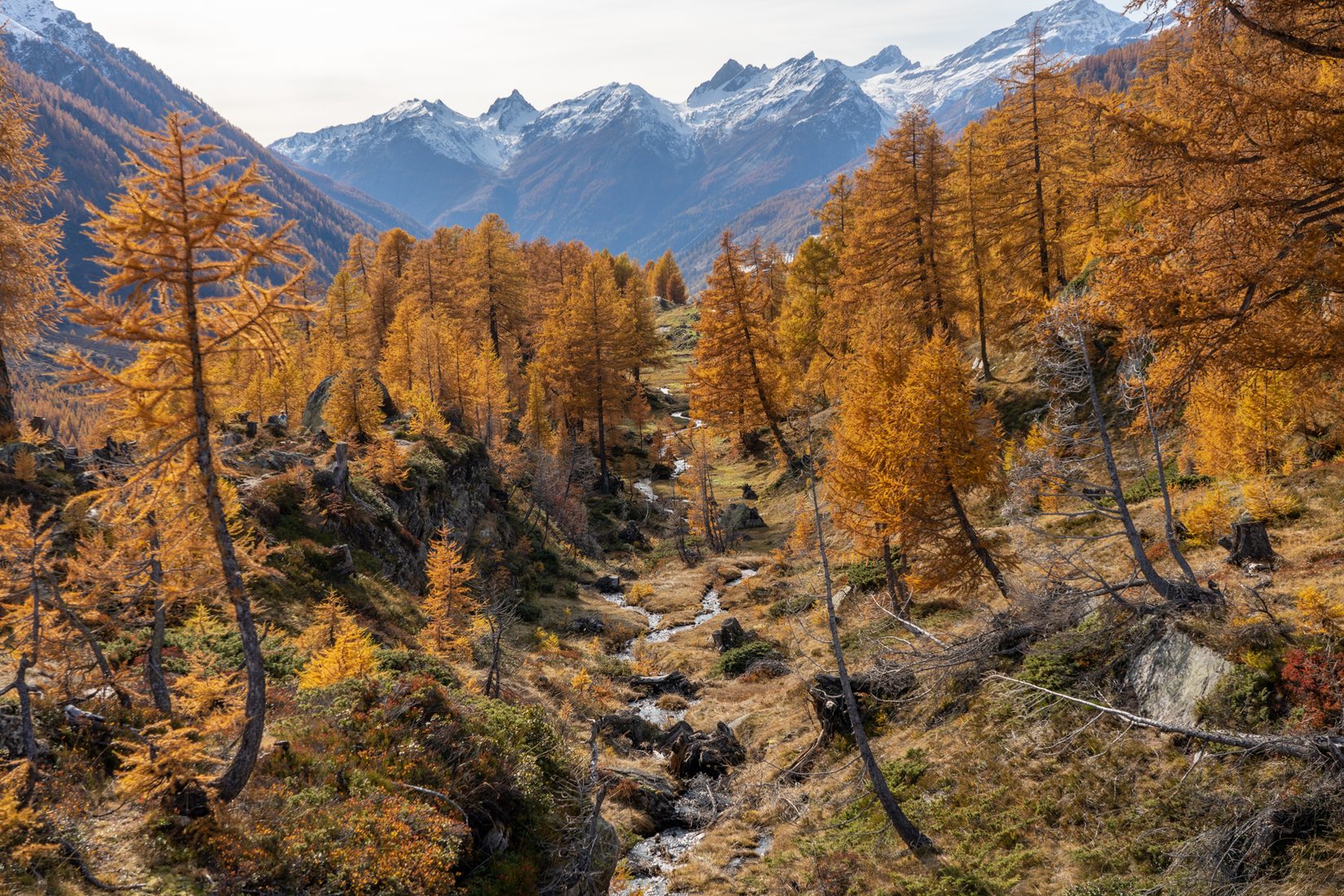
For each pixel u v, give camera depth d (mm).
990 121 43375
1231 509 22172
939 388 23156
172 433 11031
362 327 67375
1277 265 10352
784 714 26000
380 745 15094
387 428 49344
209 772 12398
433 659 23703
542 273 98375
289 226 10969
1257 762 12805
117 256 10141
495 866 13539
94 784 11758
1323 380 15102
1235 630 14414
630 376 91375
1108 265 12148
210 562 11750
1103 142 12414
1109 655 17156
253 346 11523
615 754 24703
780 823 20109
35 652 11570
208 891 10445
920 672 21656
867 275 44656
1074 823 14438
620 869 18844
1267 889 10906
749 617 37375
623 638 36844
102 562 13250
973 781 16906
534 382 63188
